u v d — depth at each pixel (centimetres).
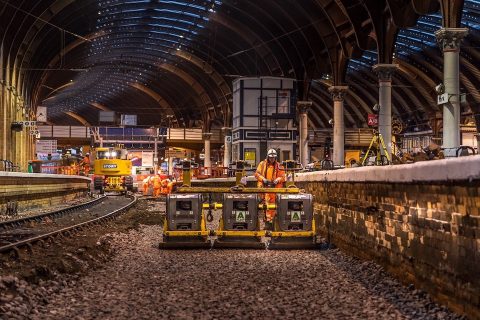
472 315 737
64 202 4169
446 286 818
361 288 983
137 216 2742
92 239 1559
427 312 807
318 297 914
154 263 1277
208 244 1522
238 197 1551
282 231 1519
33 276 971
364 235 1267
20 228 1934
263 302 879
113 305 852
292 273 1138
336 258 1345
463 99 2772
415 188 944
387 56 3903
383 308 839
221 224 1558
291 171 2198
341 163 4906
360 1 3916
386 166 1088
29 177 3108
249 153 4931
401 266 1016
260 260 1313
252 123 4962
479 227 721
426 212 898
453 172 777
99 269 1198
